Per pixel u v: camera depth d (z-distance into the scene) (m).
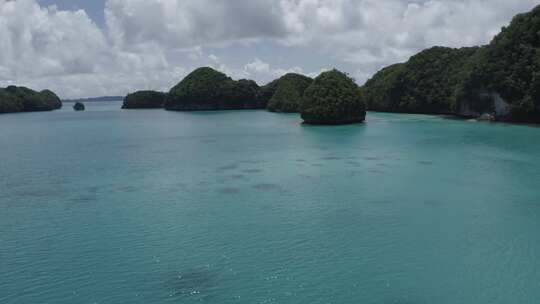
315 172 46.47
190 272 24.06
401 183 41.28
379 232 29.30
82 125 115.50
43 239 28.98
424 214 32.66
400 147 60.56
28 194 39.88
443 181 41.59
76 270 24.50
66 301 21.34
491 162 49.12
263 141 70.38
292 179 43.66
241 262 25.17
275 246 27.31
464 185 40.06
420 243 27.39
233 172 47.38
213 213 33.69
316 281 22.89
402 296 21.39
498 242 27.33
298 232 29.53
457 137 68.75
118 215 33.56
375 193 38.22
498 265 24.31
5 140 80.50
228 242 28.03
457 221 31.06
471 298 21.14
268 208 34.69
